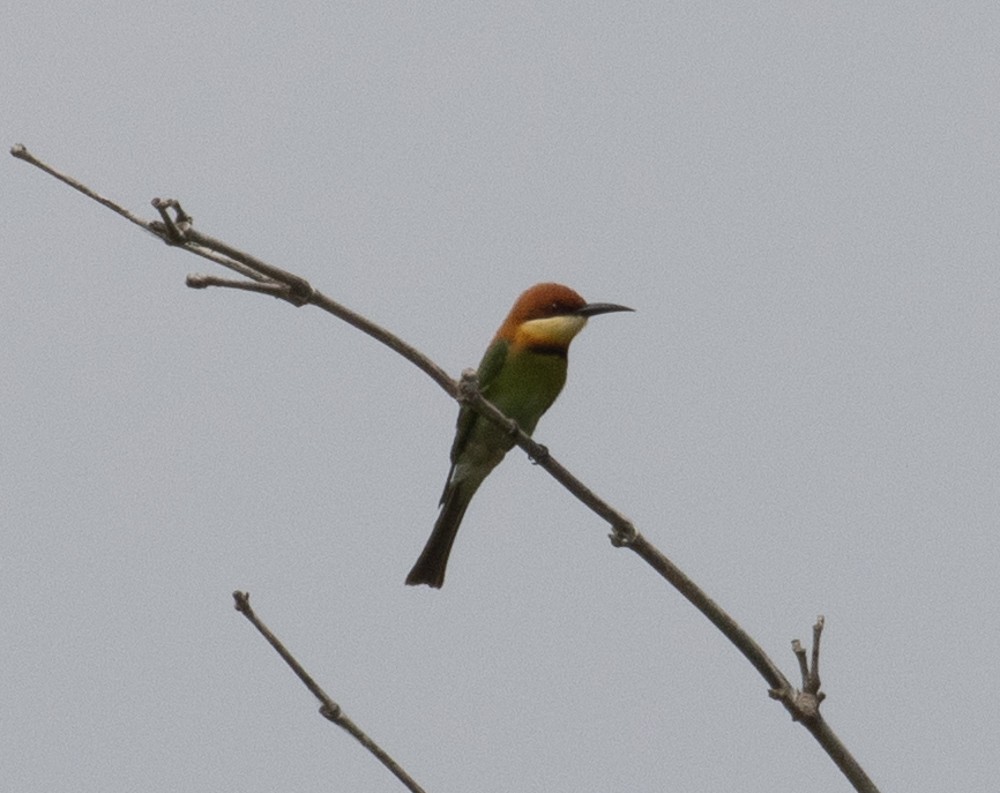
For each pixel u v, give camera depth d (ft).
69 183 27.40
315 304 29.45
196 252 28.40
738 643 30.58
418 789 28.22
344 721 28.09
